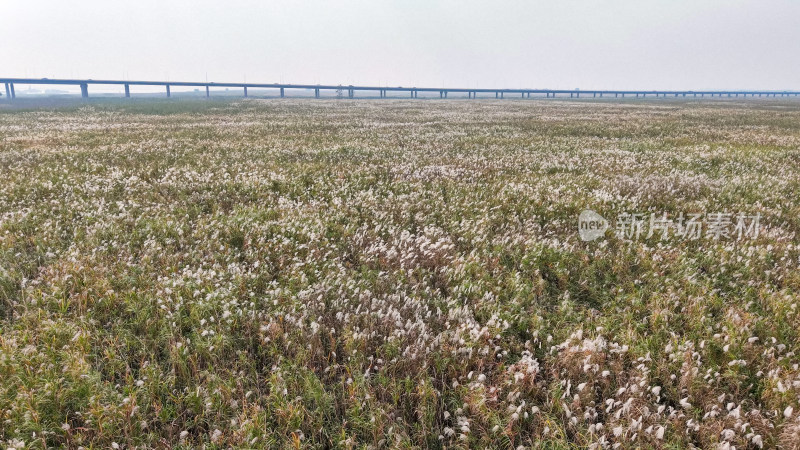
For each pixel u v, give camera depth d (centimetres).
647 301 657
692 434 425
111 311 603
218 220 973
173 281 656
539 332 577
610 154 1959
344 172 1509
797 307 607
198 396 453
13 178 1335
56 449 400
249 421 413
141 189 1245
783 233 916
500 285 712
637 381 479
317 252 806
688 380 472
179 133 2716
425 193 1248
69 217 972
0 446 380
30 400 423
